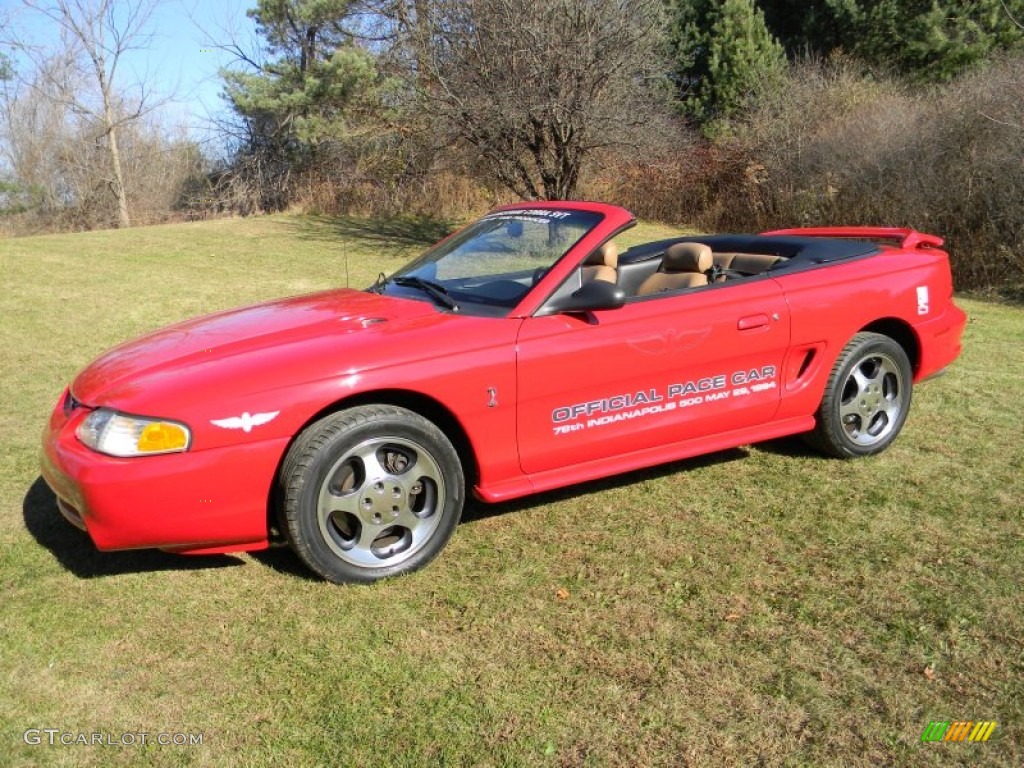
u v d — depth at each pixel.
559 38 12.82
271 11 20.52
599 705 2.61
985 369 6.64
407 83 15.65
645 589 3.30
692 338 3.92
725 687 2.69
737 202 17.64
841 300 4.34
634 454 3.95
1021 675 2.73
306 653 2.89
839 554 3.55
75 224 23.67
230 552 3.31
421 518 3.47
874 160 14.20
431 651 2.90
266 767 2.37
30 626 3.04
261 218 17.56
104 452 3.06
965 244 12.64
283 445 3.18
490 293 3.86
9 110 23.94
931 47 22.88
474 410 3.47
